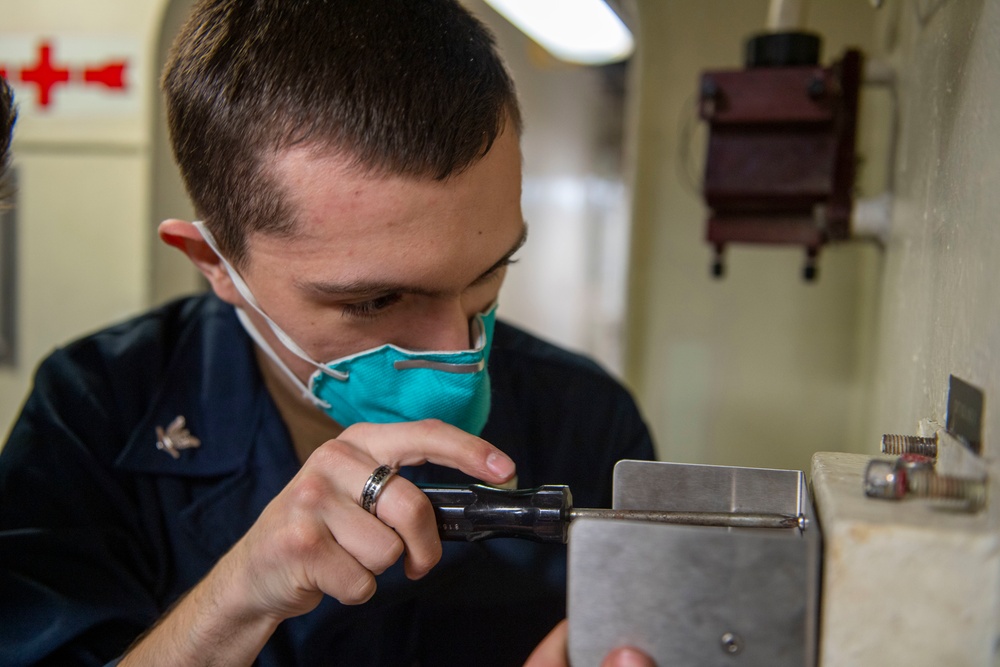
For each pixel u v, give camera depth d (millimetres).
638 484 597
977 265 506
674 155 1735
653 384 1781
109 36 2002
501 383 1051
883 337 1143
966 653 416
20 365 2119
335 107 636
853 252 1662
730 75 1151
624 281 1799
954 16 648
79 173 2053
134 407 975
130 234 2057
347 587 616
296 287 713
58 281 2090
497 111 684
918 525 423
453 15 735
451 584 917
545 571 930
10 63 2035
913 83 912
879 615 426
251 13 697
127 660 709
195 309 1078
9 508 850
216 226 759
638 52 1725
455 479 949
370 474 621
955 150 606
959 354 541
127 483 929
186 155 757
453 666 932
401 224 655
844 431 1694
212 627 662
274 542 620
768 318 1719
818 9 1626
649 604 451
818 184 1139
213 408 937
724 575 440
